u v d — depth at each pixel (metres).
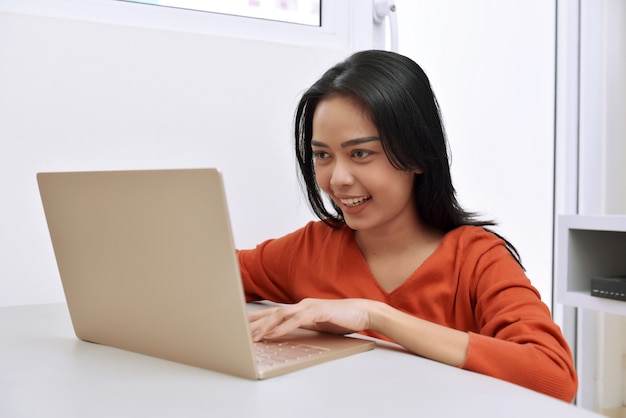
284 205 1.57
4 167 1.30
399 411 0.52
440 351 0.72
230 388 0.59
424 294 0.98
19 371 0.67
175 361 0.70
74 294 0.80
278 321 0.77
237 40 1.51
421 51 2.01
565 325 2.09
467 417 0.50
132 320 0.73
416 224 1.04
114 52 1.39
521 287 0.87
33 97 1.32
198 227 0.61
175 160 1.46
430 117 0.97
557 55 2.14
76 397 0.57
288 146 1.58
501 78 2.11
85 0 1.40
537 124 2.16
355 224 0.96
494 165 2.10
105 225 0.71
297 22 1.67
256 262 1.17
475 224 1.06
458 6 2.06
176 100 1.45
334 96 0.92
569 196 2.11
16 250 1.31
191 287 0.64
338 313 0.76
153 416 0.52
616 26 2.07
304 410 0.52
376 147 0.90
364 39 1.71
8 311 1.10
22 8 1.32
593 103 2.08
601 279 1.55
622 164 2.11
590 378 2.09
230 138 1.51
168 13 1.48
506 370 0.70
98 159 1.38
